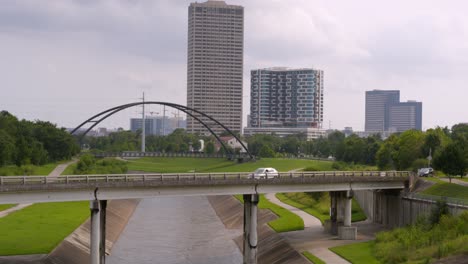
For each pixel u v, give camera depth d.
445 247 81.81
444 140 169.12
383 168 191.88
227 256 110.31
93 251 86.25
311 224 132.62
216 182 97.50
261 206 165.62
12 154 196.88
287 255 100.31
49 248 99.38
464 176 147.38
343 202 119.69
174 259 107.31
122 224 144.50
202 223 153.25
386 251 91.00
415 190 125.44
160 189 93.12
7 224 122.94
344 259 92.31
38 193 81.12
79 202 166.75
